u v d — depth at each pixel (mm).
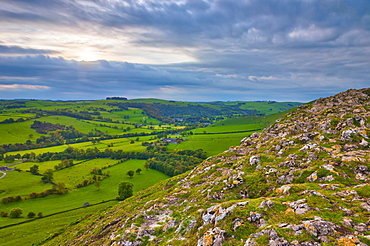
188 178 69875
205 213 32781
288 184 37188
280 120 99438
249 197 39281
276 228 22438
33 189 160750
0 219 109125
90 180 171000
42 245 65625
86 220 76750
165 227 38031
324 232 20875
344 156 42281
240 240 23672
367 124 59594
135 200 75125
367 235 19594
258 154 57906
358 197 27656
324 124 68562
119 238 38938
